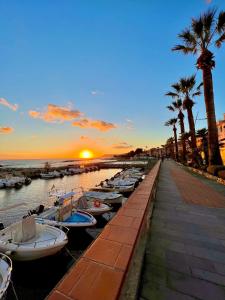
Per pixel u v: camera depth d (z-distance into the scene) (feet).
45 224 27.58
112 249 5.51
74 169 206.39
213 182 43.06
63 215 31.48
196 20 56.29
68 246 28.99
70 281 4.12
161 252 11.17
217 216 18.12
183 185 37.40
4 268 17.52
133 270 8.28
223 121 106.73
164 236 13.46
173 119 170.40
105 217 42.09
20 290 19.84
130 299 6.75
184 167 90.94
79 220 31.94
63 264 24.41
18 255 21.81
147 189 16.57
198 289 8.02
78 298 3.67
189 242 12.54
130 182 75.92
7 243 22.40
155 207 21.02
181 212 19.31
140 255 9.75
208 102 55.42
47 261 23.59
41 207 41.65
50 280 21.39
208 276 8.93
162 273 9.11
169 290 7.93
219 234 13.93
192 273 9.15
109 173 207.10
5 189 100.17
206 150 85.61
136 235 6.53
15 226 25.29
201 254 10.98
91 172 219.41
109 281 4.14
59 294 3.77
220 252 11.25
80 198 38.88
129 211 9.38
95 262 4.83
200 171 61.87
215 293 7.80
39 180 141.69
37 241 23.24
